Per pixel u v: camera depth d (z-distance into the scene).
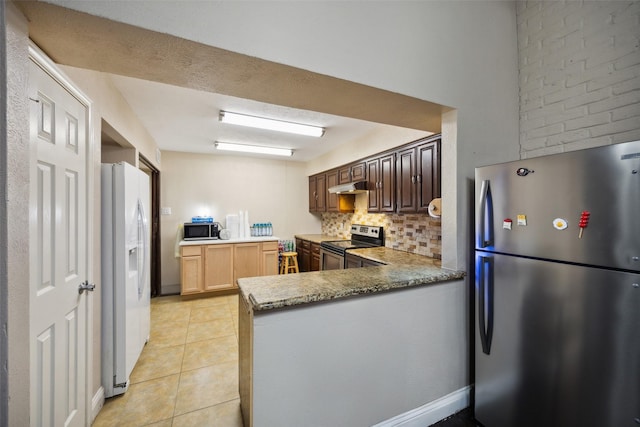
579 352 1.13
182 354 2.41
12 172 0.78
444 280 1.63
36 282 1.05
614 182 1.02
